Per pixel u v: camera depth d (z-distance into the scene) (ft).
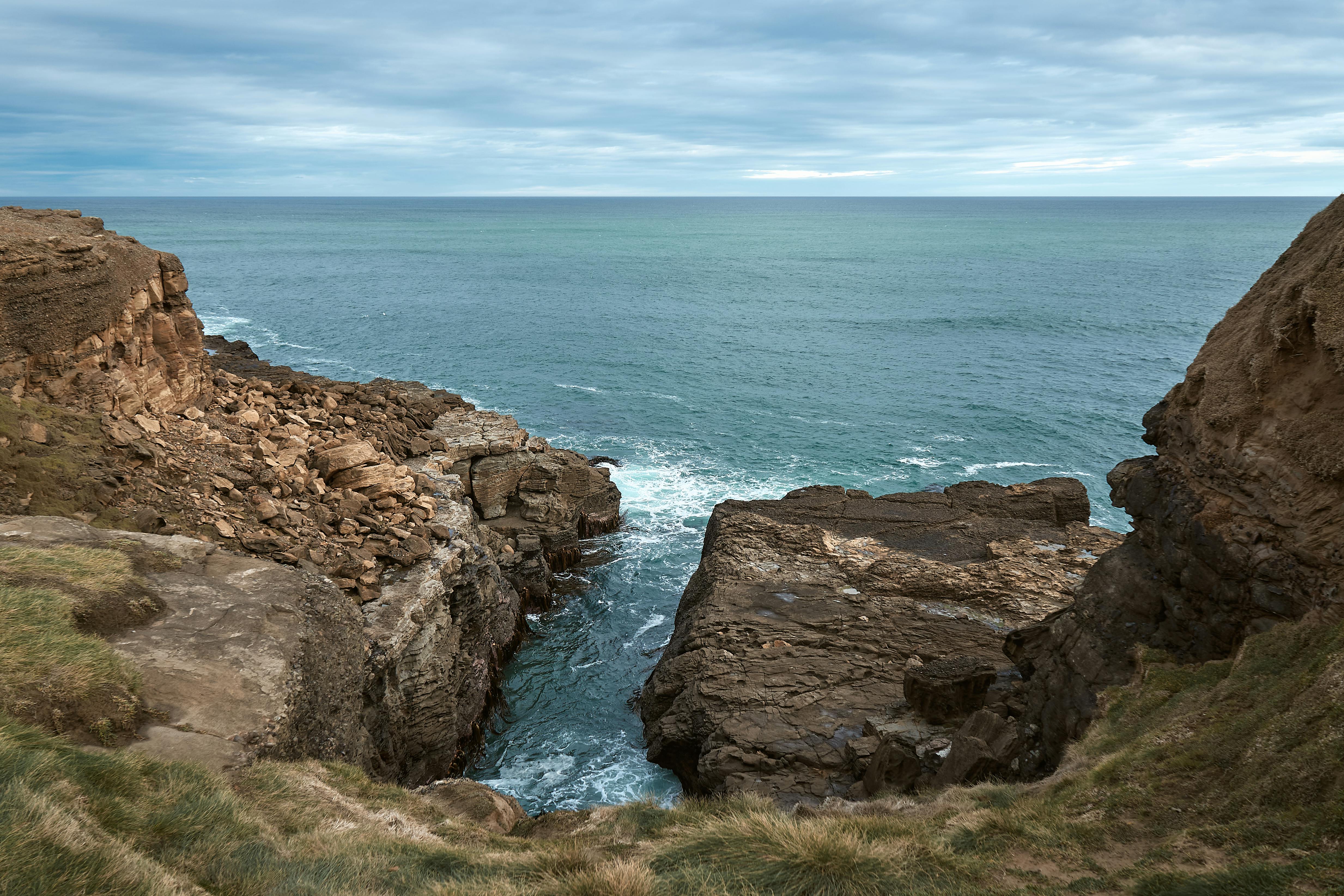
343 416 107.14
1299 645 37.96
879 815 46.44
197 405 89.15
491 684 89.71
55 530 50.52
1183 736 37.86
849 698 74.54
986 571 96.78
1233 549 44.34
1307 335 42.22
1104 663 51.49
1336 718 30.30
